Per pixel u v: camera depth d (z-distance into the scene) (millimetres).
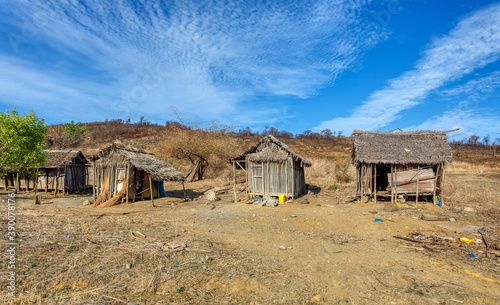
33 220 9570
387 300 4863
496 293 5098
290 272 6035
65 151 21969
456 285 5434
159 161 18984
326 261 6770
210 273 5805
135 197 17031
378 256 7164
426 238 8609
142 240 7805
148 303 4523
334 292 5152
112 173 16828
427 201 14648
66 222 9562
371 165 14773
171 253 6898
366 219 11188
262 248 7793
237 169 29125
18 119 16266
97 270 5645
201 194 20297
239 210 13555
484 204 13789
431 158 13695
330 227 10273
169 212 13297
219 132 29781
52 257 6156
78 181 22094
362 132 15609
